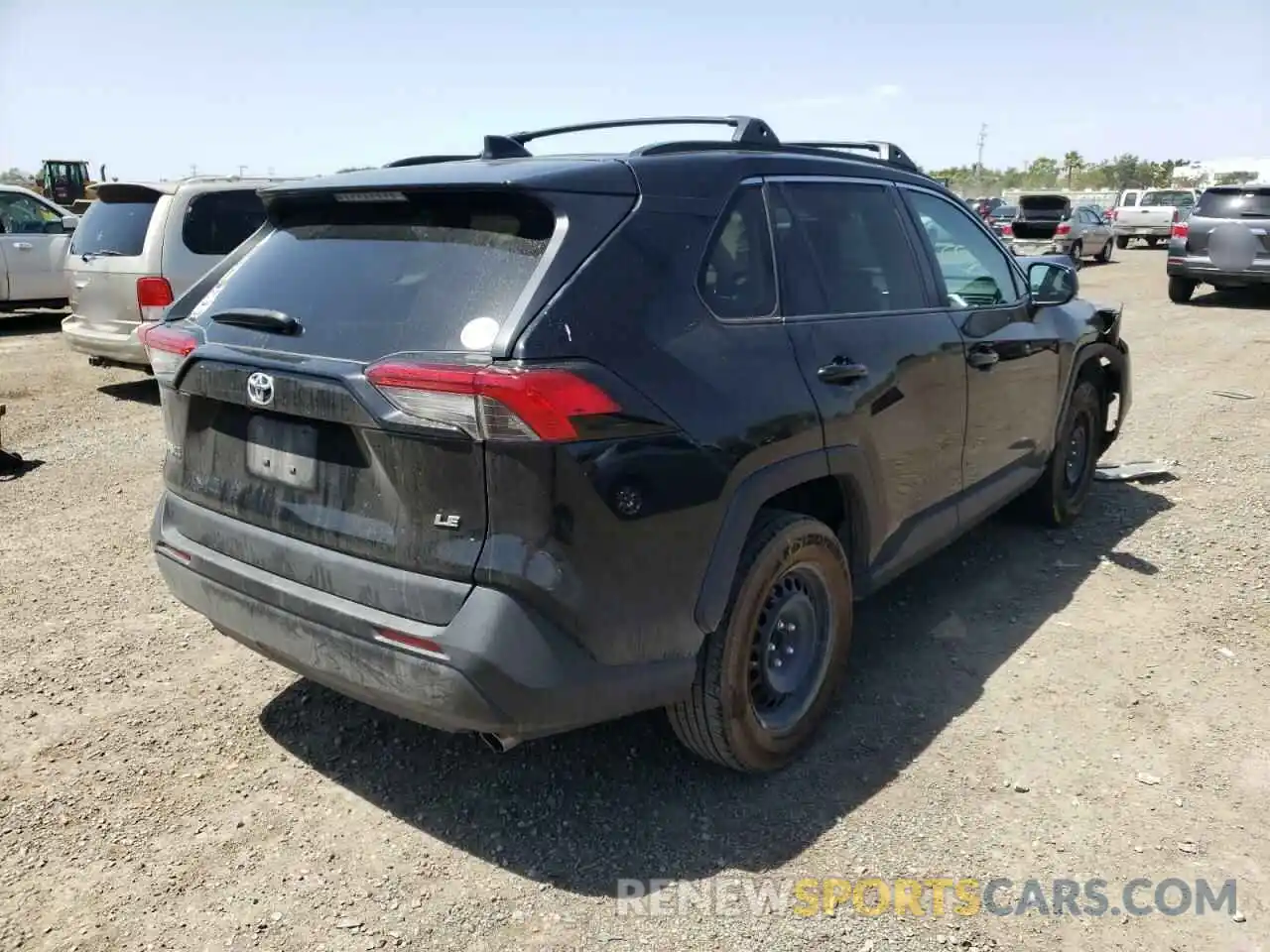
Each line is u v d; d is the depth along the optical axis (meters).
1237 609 4.51
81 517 5.88
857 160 3.97
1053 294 4.98
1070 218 24.42
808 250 3.47
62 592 4.77
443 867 2.89
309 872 2.87
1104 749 3.46
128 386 9.80
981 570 5.01
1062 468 5.39
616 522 2.61
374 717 3.69
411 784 3.28
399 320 2.71
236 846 2.97
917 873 2.86
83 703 3.75
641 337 2.73
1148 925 2.66
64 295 13.73
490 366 2.46
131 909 2.71
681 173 3.06
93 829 3.04
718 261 3.08
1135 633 4.31
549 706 2.56
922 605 4.62
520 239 2.72
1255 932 2.63
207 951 2.57
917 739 3.53
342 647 2.72
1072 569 5.01
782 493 3.34
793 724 3.34
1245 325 13.46
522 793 3.23
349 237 3.04
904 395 3.71
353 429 2.66
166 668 4.04
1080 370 5.52
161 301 8.45
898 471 3.75
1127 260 27.20
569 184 2.73
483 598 2.51
